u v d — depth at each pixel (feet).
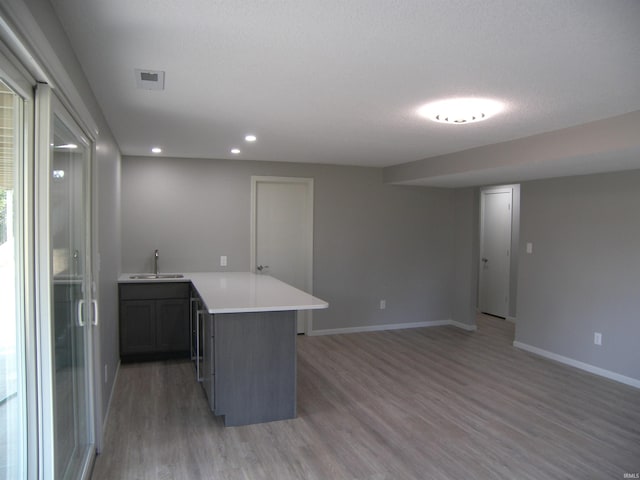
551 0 5.00
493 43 6.26
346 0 5.12
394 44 6.37
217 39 6.26
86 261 8.41
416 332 20.26
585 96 8.67
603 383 14.01
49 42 5.08
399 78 7.82
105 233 10.94
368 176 20.08
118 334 14.94
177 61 7.14
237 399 10.80
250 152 16.14
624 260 14.17
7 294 4.87
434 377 14.37
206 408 11.75
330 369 15.03
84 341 8.59
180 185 17.60
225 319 10.69
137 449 9.57
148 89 8.62
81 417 8.21
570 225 15.87
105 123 10.98
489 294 24.35
